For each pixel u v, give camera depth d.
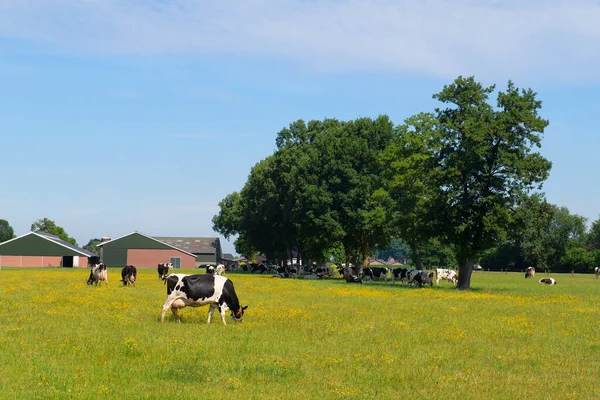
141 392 12.13
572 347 19.05
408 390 13.01
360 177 75.06
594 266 139.00
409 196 63.09
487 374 14.77
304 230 80.50
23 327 20.22
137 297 34.19
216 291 22.64
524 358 16.94
